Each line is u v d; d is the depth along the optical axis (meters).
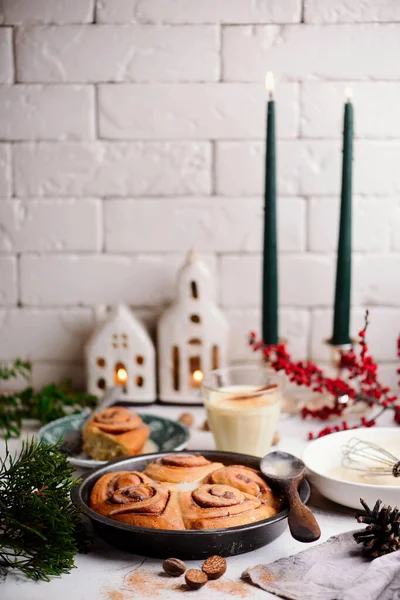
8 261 1.44
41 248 1.44
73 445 1.27
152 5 1.38
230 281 1.45
